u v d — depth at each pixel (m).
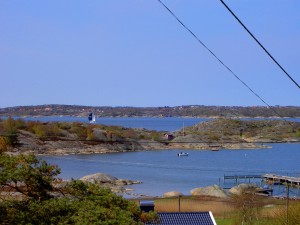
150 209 35.16
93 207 25.06
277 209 56.78
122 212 25.47
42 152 162.25
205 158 171.50
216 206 71.00
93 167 137.25
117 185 102.50
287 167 149.38
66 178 110.88
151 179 116.12
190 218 37.16
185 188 104.06
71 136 183.75
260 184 110.81
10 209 24.11
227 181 115.88
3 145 33.78
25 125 176.88
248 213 54.09
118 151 186.12
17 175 24.73
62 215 24.55
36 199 25.62
